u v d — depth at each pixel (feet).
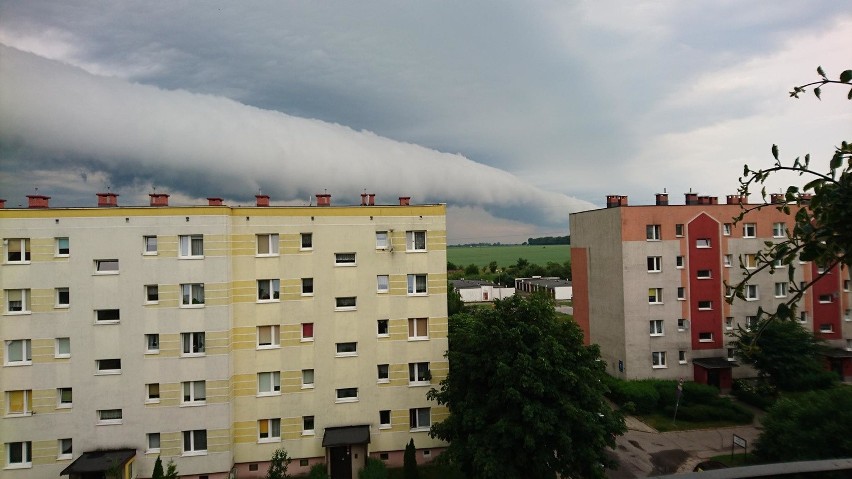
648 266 136.46
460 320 149.89
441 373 101.35
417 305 101.71
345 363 99.35
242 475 95.55
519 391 75.61
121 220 92.58
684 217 137.28
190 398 93.61
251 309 97.09
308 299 98.84
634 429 116.16
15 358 90.89
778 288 139.13
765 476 13.53
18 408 90.63
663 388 126.93
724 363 131.85
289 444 96.84
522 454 74.33
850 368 140.26
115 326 91.91
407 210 102.22
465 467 81.30
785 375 123.34
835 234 14.65
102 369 92.48
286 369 97.76
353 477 96.73
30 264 90.89
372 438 99.25
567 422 74.13
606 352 143.84
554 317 84.64
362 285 100.63
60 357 90.84
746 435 111.34
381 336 100.53
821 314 143.54
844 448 70.54
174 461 91.81
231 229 96.84
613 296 140.15
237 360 96.37
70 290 91.25
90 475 89.10
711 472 13.65
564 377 74.49
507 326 82.23
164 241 93.20
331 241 99.96
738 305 137.59
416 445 99.71
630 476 93.04
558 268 476.95
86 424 90.79
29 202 93.20
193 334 94.12
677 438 110.73
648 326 135.03
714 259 137.69
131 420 91.56
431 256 102.32
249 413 96.17
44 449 89.86
